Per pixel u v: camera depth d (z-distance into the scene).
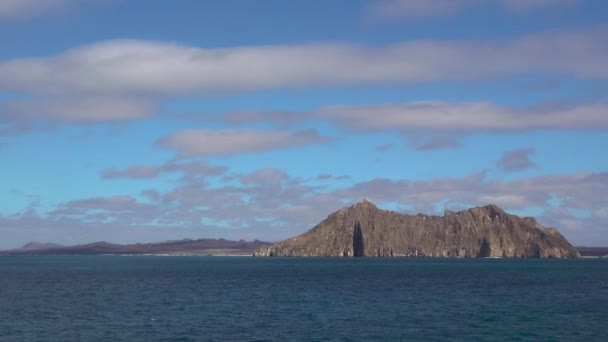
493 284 156.88
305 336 68.88
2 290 133.88
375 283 161.50
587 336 69.25
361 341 65.94
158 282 165.38
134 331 71.94
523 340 66.81
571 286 148.50
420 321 80.44
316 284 156.88
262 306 98.25
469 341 66.19
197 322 79.25
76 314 87.06
